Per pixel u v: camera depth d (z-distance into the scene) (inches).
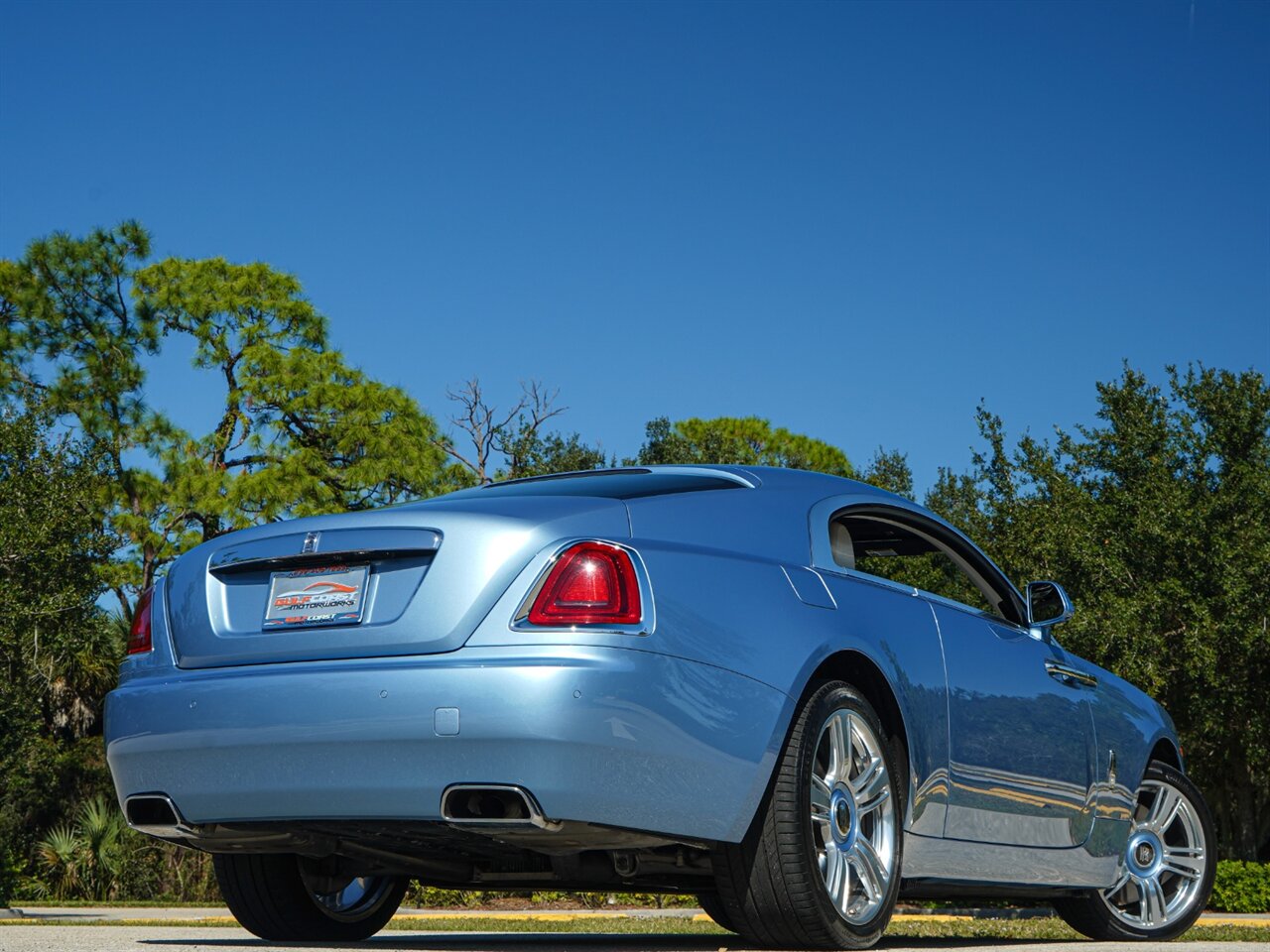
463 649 132.9
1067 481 765.9
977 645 179.0
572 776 126.3
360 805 133.0
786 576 153.6
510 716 126.2
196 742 142.1
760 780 140.1
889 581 173.5
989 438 794.2
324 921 185.3
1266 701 711.7
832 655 152.6
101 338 1190.3
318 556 143.4
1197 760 803.4
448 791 128.5
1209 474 761.0
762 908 145.1
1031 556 729.0
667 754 132.0
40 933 251.8
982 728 173.3
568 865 149.4
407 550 138.6
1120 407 785.6
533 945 180.9
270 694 138.0
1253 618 678.5
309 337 1261.1
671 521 149.4
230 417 1234.6
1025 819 181.2
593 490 158.4
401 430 1201.4
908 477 1711.4
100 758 983.6
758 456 1739.7
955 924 365.1
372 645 137.1
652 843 134.5
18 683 800.9
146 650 154.1
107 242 1224.8
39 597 747.4
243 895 178.7
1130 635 673.6
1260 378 762.8
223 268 1252.5
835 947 148.4
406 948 166.1
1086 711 198.2
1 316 1215.6
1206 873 223.8
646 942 207.0
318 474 1191.6
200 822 144.6
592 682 127.6
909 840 160.4
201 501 1131.9
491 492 167.3
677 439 1321.4
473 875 170.6
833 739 151.5
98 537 794.8
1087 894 210.5
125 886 860.6
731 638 140.6
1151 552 711.7
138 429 1181.7
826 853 148.9
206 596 149.6
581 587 132.6
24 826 931.3
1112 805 201.9
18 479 762.8
